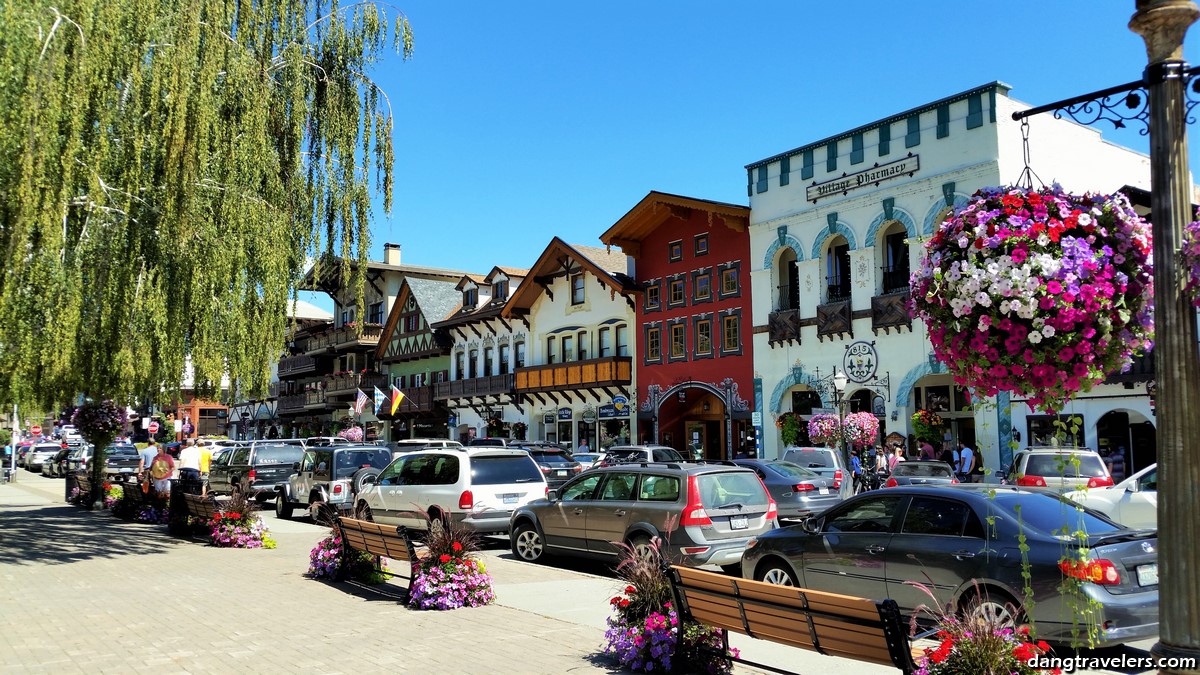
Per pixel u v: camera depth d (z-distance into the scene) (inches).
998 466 916.6
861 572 322.3
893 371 1042.7
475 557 402.9
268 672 265.9
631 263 1482.5
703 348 1334.9
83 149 471.8
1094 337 161.9
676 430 1408.7
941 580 293.0
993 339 166.7
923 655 203.3
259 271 561.0
